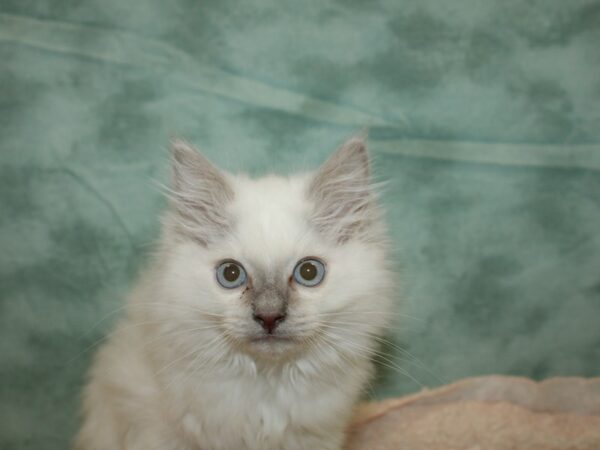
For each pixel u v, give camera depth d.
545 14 0.36
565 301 0.39
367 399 0.39
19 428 0.39
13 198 0.37
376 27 0.36
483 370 0.39
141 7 0.36
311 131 0.37
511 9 0.36
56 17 0.36
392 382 0.40
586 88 0.37
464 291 0.39
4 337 0.38
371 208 0.30
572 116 0.37
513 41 0.36
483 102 0.37
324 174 0.29
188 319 0.28
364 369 0.31
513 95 0.37
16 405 0.39
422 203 0.38
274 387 0.29
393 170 0.38
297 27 0.36
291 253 0.28
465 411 0.37
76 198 0.37
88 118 0.37
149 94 0.37
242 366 0.28
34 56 0.36
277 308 0.26
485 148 0.37
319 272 0.28
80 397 0.37
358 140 0.29
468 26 0.36
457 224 0.38
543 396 0.38
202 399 0.28
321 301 0.27
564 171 0.38
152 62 0.36
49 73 0.36
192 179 0.29
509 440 0.35
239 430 0.29
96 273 0.38
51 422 0.39
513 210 0.38
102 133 0.37
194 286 0.28
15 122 0.36
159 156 0.37
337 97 0.37
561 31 0.36
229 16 0.36
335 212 0.29
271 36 0.36
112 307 0.38
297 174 0.33
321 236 0.29
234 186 0.30
